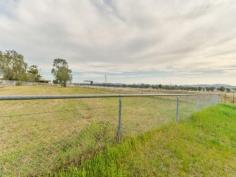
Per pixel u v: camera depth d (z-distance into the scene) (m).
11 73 73.06
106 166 3.48
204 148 5.54
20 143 3.47
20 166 2.99
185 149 5.07
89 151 3.92
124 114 6.02
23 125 4.22
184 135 6.15
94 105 5.81
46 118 4.75
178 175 3.84
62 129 4.50
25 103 5.53
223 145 6.15
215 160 4.81
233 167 4.56
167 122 6.95
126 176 3.44
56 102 6.19
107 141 4.36
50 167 3.24
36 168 3.10
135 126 5.59
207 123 8.58
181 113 8.63
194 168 4.23
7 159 2.98
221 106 17.73
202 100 13.14
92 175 3.23
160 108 7.65
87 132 4.48
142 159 4.05
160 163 4.12
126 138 4.71
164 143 5.07
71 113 5.32
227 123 9.86
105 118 5.73
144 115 6.49
